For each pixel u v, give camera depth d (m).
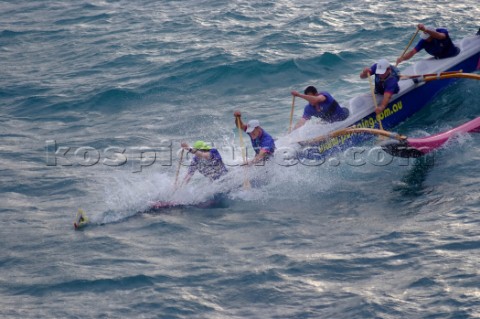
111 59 49.06
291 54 45.22
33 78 47.09
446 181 27.92
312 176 29.98
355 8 54.53
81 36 56.16
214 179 29.33
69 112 40.94
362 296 20.39
